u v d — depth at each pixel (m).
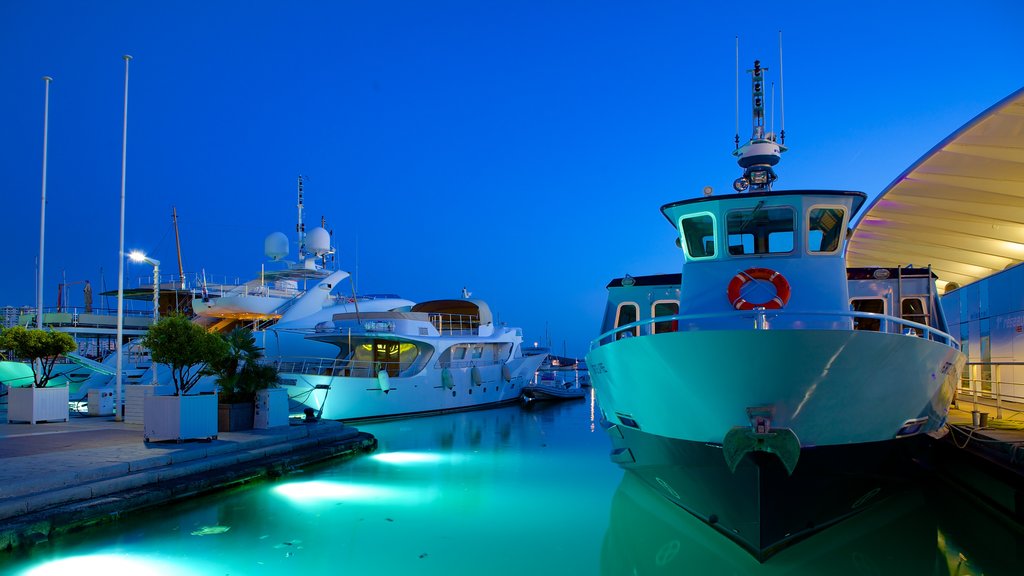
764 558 9.30
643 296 13.91
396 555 9.63
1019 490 9.70
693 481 9.80
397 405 28.11
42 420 17.31
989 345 17.19
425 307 35.84
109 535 9.91
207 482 12.12
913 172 14.48
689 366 8.93
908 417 9.69
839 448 9.16
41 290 22.47
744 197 10.71
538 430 25.62
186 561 8.98
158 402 14.02
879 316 8.90
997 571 9.31
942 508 12.70
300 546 9.80
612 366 10.55
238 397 17.59
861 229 20.56
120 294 19.20
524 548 10.08
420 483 14.71
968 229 18.42
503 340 35.75
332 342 29.08
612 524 11.51
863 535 10.77
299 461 15.30
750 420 8.82
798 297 10.44
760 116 14.37
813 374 8.51
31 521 9.00
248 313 29.98
